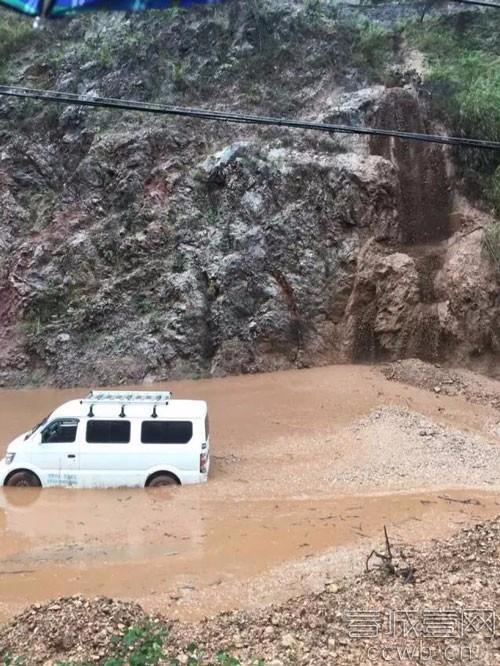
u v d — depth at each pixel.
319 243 24.30
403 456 14.04
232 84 27.75
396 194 24.61
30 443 12.45
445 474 12.98
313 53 28.59
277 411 17.91
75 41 29.61
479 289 22.42
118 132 26.12
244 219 24.34
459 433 15.80
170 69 27.89
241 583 8.27
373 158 25.05
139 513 11.07
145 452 12.41
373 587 7.73
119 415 12.55
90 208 25.17
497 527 9.59
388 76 27.78
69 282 23.89
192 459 12.47
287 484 12.48
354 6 31.02
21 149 26.25
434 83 26.67
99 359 22.73
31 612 7.04
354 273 23.84
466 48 28.89
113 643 6.32
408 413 17.27
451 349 22.73
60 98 8.41
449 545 9.05
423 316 22.98
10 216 25.23
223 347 22.88
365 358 23.19
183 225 24.39
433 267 23.75
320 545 9.56
